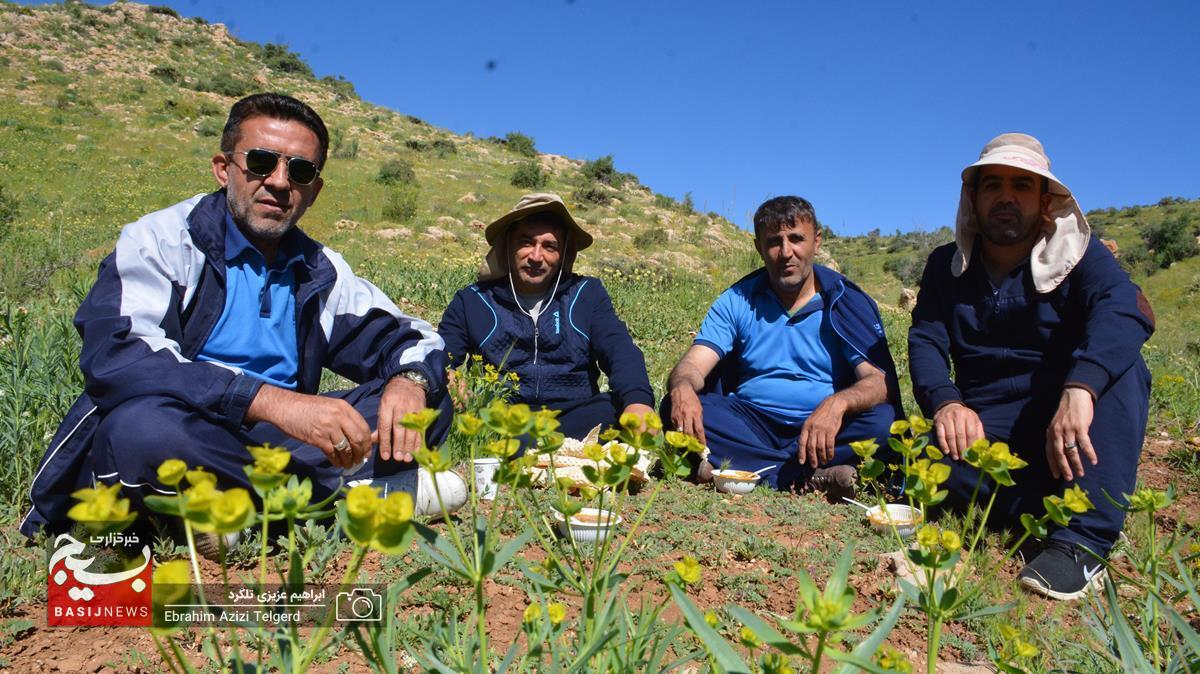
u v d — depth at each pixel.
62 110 37.56
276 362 2.40
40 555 2.01
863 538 2.66
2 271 7.59
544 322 3.58
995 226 2.80
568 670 1.00
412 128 53.03
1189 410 5.27
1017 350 2.88
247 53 66.88
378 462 2.37
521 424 0.99
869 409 3.23
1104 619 1.62
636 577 2.16
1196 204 72.19
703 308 9.80
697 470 3.30
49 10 61.44
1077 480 2.41
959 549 0.95
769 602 2.12
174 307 2.21
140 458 1.94
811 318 3.56
